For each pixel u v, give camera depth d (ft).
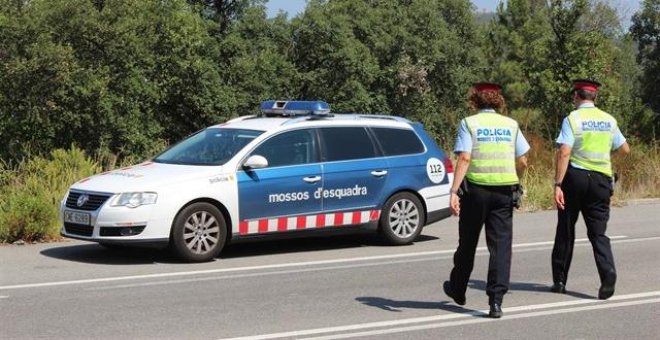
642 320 25.82
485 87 25.99
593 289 30.42
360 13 142.51
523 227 47.37
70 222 35.27
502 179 25.36
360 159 38.99
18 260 35.40
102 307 26.96
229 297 28.66
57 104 84.23
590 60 100.22
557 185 28.22
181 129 116.37
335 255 37.58
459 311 26.91
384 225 39.70
